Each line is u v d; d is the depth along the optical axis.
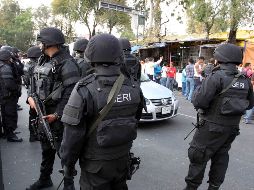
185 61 17.84
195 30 23.16
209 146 3.41
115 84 2.28
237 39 15.32
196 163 3.51
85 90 2.21
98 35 2.30
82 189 2.42
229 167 4.91
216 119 3.32
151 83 7.75
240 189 4.18
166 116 7.24
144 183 4.24
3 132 6.23
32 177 4.37
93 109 2.22
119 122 2.26
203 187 4.15
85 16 33.97
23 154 5.24
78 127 2.21
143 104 2.65
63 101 3.17
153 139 6.28
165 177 4.45
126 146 2.38
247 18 14.39
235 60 3.31
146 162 5.01
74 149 2.26
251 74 9.47
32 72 3.54
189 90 12.37
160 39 19.61
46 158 3.76
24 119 7.86
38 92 3.33
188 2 15.35
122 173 2.46
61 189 3.90
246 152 5.67
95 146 2.27
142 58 20.84
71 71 3.15
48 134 3.24
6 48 5.83
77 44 4.79
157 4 21.08
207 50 15.84
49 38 3.16
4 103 5.72
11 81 5.62
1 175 3.67
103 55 2.24
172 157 5.26
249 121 8.25
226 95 3.26
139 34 25.06
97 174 2.33
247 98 3.60
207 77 3.33
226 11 14.34
